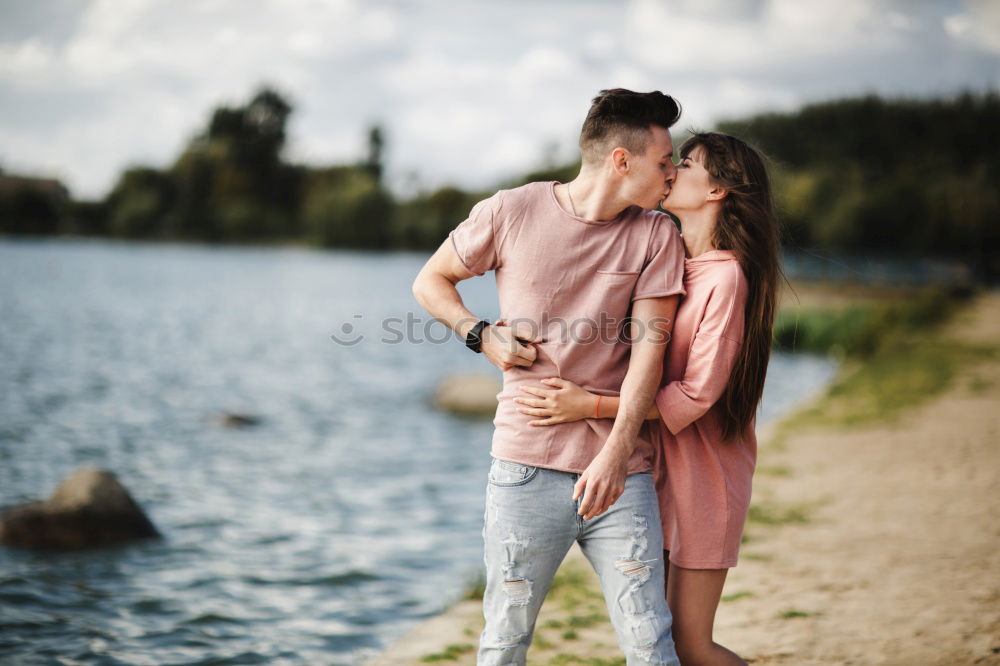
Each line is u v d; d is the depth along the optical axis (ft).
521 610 7.97
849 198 204.44
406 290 161.48
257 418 42.70
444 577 20.13
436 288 8.38
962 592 14.66
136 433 37.86
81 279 151.53
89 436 36.73
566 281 7.91
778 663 11.94
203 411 44.16
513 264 8.04
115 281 151.64
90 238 314.14
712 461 8.45
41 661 15.06
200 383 54.54
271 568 20.59
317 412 45.37
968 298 120.78
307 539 23.11
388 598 18.66
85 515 21.83
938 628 13.01
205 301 122.83
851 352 73.67
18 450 33.53
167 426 39.75
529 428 7.91
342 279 187.83
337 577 20.03
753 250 8.28
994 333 74.33
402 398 50.98
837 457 27.61
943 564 16.34
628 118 7.71
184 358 66.80
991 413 35.27
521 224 8.02
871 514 20.45
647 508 7.91
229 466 32.12
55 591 18.51
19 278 145.48
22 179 324.80
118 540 21.98
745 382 8.35
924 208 206.80
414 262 284.20
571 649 12.79
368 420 43.42
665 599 8.26
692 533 8.41
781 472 25.53
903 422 33.71
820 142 249.34
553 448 7.86
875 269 182.29
